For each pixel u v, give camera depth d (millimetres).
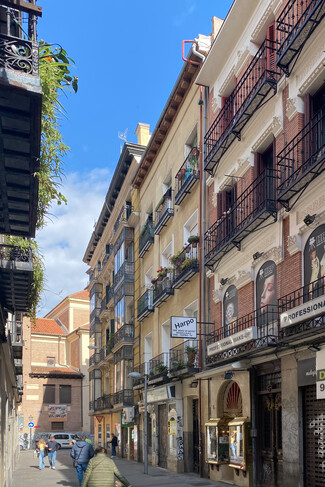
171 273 21938
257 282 13922
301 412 11047
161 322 23828
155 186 26453
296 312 10180
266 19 14398
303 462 10867
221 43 16844
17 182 5918
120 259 32312
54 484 17656
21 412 53781
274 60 13672
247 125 14867
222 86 17531
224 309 16250
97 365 41031
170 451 20297
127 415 28344
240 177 15398
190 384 18453
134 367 29359
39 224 7164
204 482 15508
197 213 19297
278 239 12586
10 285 9305
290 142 11586
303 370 10938
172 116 23641
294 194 11695
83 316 63188
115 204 35781
